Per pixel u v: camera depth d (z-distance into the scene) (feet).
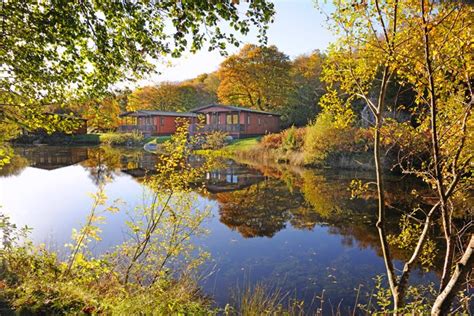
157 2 10.96
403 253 24.70
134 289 14.93
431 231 28.17
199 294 18.01
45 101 14.11
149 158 84.69
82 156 88.12
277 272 21.66
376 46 11.66
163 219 17.58
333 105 14.97
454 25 10.47
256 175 60.70
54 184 50.72
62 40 12.03
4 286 11.87
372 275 21.40
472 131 11.70
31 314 10.49
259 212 36.47
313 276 21.21
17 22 11.35
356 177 56.24
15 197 41.60
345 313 17.04
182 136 18.38
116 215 32.94
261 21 10.65
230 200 42.06
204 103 196.44
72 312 10.93
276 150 82.74
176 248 17.34
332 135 67.46
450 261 11.96
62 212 34.71
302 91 129.18
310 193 45.68
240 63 133.80
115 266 16.75
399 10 11.74
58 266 14.78
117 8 11.33
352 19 12.34
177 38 10.82
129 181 53.52
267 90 132.57
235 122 119.03
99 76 13.74
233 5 10.04
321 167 68.44
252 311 14.96
